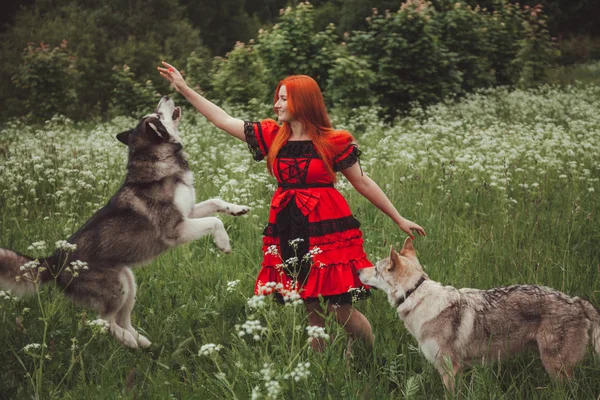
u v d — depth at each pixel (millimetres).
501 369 3482
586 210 6262
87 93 22000
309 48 13633
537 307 3271
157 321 4289
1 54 23953
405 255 3592
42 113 16516
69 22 26969
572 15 33344
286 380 2904
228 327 4082
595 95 15406
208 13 35125
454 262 4934
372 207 6492
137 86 16344
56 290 4129
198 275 4977
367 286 3611
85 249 4109
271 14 42125
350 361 3459
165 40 28328
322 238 3488
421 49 13758
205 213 4641
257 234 5934
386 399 3020
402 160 8375
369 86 13547
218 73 15430
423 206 6430
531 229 5730
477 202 6695
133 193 4309
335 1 35219
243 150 9703
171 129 4625
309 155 3527
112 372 3527
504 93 15258
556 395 2947
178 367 3705
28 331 3855
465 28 16297
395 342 3648
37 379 3109
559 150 8578
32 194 7227
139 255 4262
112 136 10758
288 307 3633
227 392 3010
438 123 11945
